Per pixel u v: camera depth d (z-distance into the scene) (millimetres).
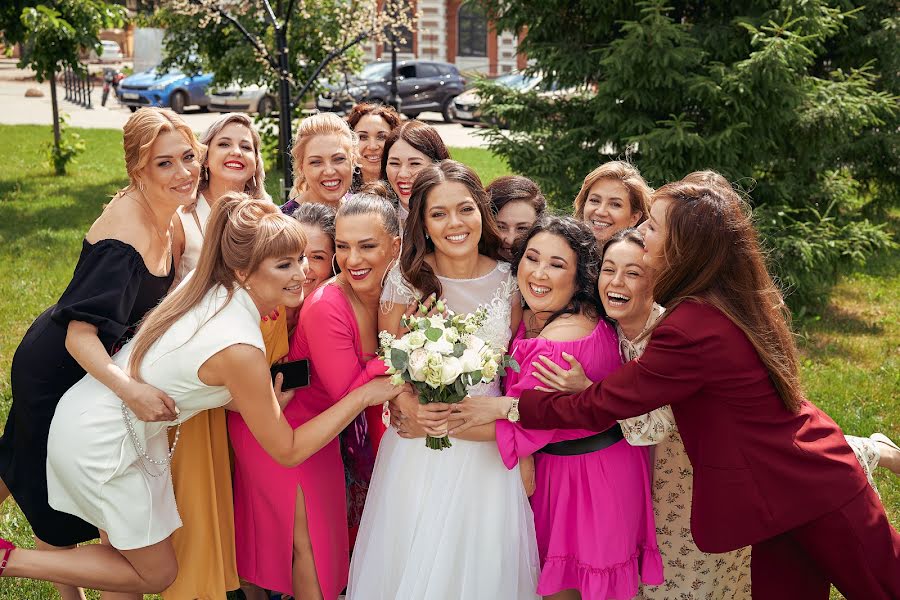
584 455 3074
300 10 11234
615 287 3070
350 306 3234
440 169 3166
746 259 2797
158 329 2914
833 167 8938
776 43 6926
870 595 2809
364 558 3195
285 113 7562
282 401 3240
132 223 3160
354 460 3723
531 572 3152
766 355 2762
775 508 2771
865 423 5652
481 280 3277
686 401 2889
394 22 8758
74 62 12695
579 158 7957
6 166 14930
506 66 33094
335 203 4410
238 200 2936
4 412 5453
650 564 3188
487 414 3031
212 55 12531
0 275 8648
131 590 3104
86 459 2924
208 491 3246
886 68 8875
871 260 10062
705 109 7551
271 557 3295
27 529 4238
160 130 3135
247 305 2922
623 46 7090
